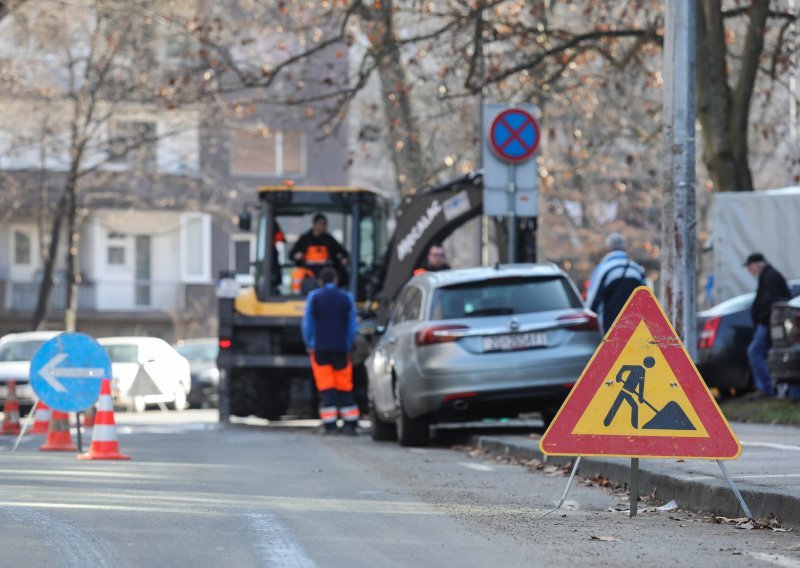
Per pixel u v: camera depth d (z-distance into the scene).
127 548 22.97
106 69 121.81
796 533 25.55
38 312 127.62
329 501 30.98
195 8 114.69
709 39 73.44
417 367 48.00
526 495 32.72
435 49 83.50
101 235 162.00
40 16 121.12
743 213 74.31
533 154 58.75
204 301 163.12
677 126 39.94
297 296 73.94
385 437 55.47
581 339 47.66
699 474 31.45
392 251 66.31
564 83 93.19
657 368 27.69
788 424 54.62
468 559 22.08
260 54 120.50
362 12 81.00
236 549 22.91
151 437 58.84
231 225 159.75
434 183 97.94
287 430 66.94
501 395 47.03
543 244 151.38
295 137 160.88
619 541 24.33
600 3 81.00
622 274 53.91
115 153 131.88
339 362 61.03
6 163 150.25
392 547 23.41
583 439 27.73
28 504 29.48
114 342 72.38
